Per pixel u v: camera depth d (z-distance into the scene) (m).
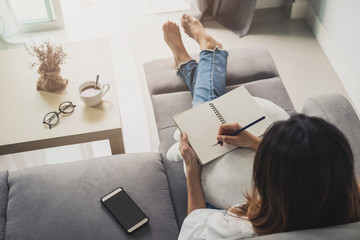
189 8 3.10
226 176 1.31
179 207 1.44
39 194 1.41
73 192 1.42
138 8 3.10
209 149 1.38
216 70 1.74
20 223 1.34
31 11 2.81
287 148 0.79
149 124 2.27
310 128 0.79
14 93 1.73
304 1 2.90
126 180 1.47
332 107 1.48
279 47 2.76
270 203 0.87
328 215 0.83
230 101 1.52
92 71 1.82
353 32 2.31
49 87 1.72
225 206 1.30
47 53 1.67
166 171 1.55
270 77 1.91
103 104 1.68
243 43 2.80
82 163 1.53
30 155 2.12
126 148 2.16
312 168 0.77
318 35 2.80
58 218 1.35
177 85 1.88
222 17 2.95
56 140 1.59
